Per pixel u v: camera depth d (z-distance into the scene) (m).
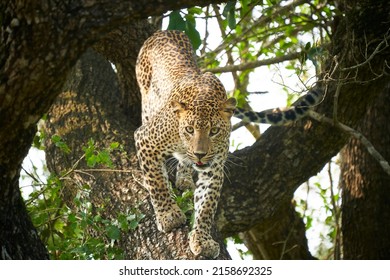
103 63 14.36
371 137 14.82
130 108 13.31
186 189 10.97
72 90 13.64
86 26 7.59
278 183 12.06
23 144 8.15
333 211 15.86
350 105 11.92
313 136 12.07
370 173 14.98
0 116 7.84
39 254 8.61
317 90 11.90
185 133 9.88
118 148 12.02
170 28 11.06
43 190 11.14
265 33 15.55
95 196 11.32
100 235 10.77
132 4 7.60
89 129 12.77
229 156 12.32
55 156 12.68
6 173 8.16
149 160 10.20
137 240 10.24
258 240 15.45
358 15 11.38
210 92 10.07
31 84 7.70
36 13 7.41
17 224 8.41
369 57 10.59
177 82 10.77
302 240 15.55
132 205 10.84
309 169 12.20
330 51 11.79
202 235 9.67
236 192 11.91
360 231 15.09
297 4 13.38
